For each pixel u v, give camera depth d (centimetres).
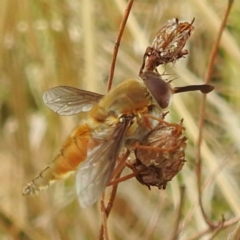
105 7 27
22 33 26
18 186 26
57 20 26
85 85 25
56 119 26
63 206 26
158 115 22
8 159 26
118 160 22
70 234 26
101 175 21
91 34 25
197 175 23
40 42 26
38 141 27
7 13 25
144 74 22
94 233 26
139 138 22
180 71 26
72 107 23
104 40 26
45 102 23
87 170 22
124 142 22
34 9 26
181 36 22
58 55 26
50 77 26
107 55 26
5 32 25
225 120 26
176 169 21
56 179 22
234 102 28
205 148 25
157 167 21
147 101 22
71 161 22
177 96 25
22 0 26
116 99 22
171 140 21
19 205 26
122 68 26
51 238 26
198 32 27
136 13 27
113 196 22
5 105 27
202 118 23
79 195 21
